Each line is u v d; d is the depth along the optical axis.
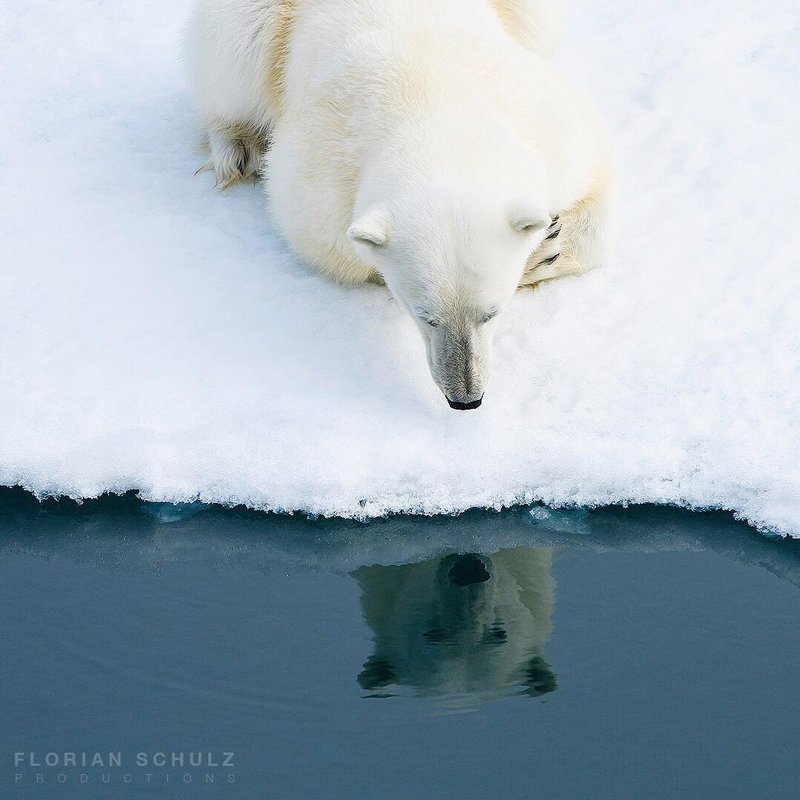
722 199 15.31
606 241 14.09
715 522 11.77
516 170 12.18
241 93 15.62
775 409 12.43
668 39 18.44
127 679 10.13
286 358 13.13
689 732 9.59
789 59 17.81
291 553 11.55
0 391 12.83
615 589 11.09
